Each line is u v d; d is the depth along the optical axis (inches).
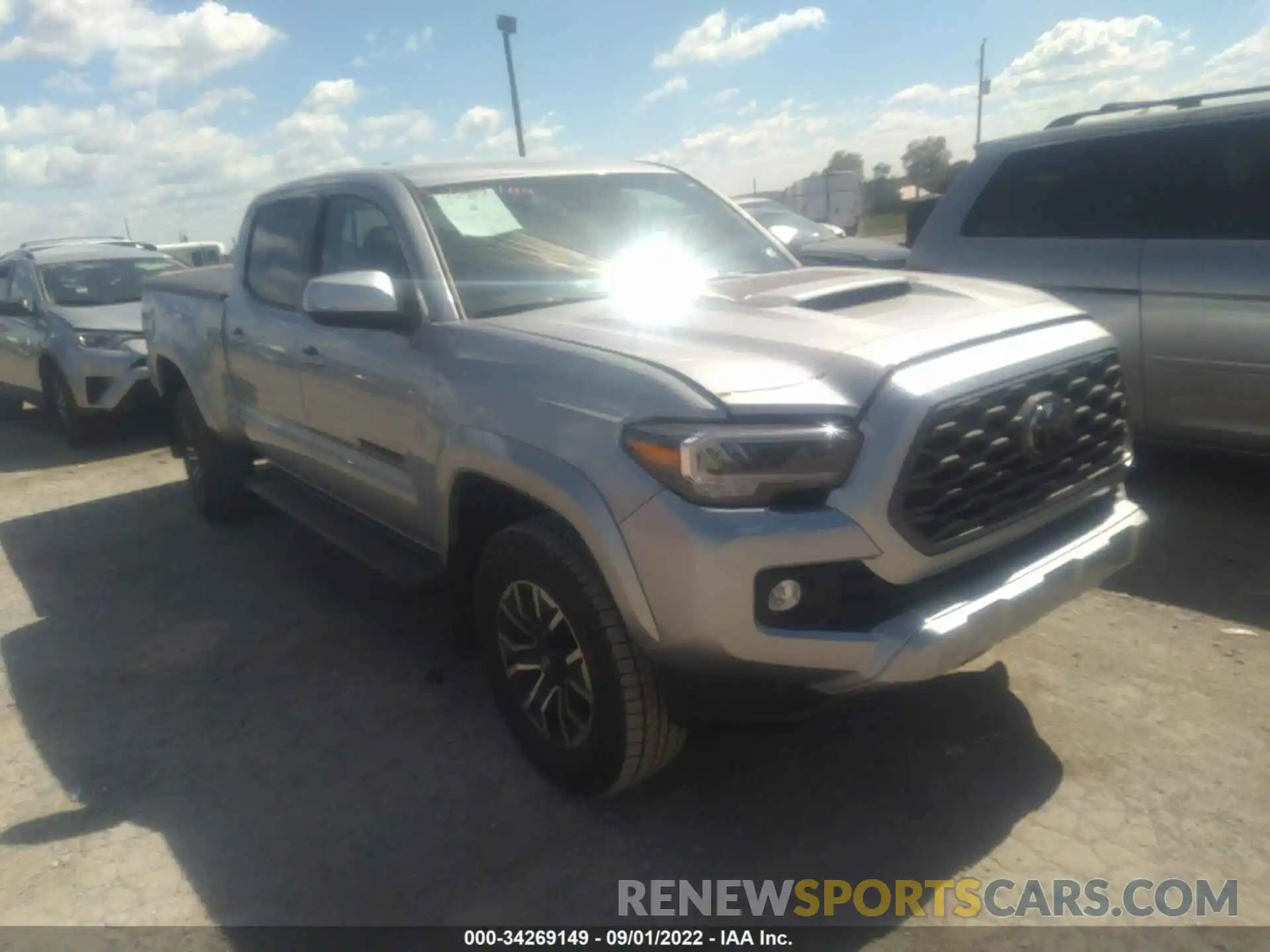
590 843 123.1
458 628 148.0
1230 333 195.0
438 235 153.4
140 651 186.5
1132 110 223.5
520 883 117.1
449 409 135.3
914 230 286.7
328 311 143.0
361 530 176.1
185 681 173.3
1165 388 207.0
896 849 118.3
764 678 108.7
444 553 145.8
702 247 173.2
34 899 120.1
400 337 149.9
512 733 138.7
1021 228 227.9
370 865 122.1
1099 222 215.2
